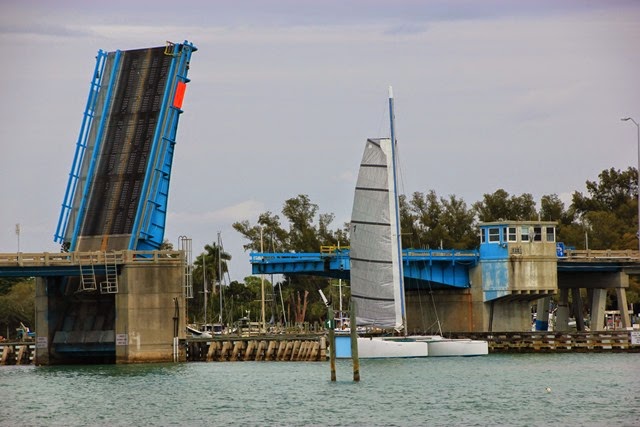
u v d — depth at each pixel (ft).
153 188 454.40
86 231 463.83
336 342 468.75
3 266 449.06
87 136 457.27
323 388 374.43
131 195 454.81
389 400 345.31
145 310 465.88
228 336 509.35
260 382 394.11
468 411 322.96
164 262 468.75
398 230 463.42
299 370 432.25
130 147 451.53
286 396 357.61
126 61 449.89
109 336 476.95
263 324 625.41
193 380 404.98
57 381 409.90
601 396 348.18
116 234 461.37
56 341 483.10
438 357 473.26
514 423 302.45
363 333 469.57
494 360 464.65
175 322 471.21
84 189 459.73
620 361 458.09
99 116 454.40
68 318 488.44
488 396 351.25
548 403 335.67
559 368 429.79
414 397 350.64
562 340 507.71
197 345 481.05
